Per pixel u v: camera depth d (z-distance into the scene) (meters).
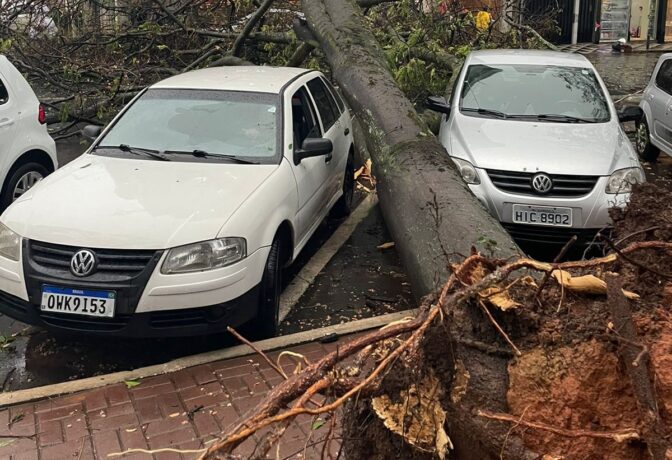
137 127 5.39
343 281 5.60
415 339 1.81
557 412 1.85
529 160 5.63
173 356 4.36
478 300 1.94
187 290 3.91
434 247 3.52
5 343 4.56
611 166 5.61
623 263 2.12
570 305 1.98
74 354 4.40
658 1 22.33
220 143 5.14
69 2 10.05
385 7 10.77
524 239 5.62
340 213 7.19
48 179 4.75
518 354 1.91
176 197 4.33
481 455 1.94
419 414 1.93
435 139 5.00
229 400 3.68
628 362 1.70
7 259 4.12
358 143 7.47
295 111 5.70
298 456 3.09
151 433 3.38
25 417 3.53
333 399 1.99
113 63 9.73
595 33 22.48
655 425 1.61
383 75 6.07
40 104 7.10
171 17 9.79
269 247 4.41
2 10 9.56
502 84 7.05
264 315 4.47
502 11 12.66
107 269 3.93
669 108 8.80
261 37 9.64
